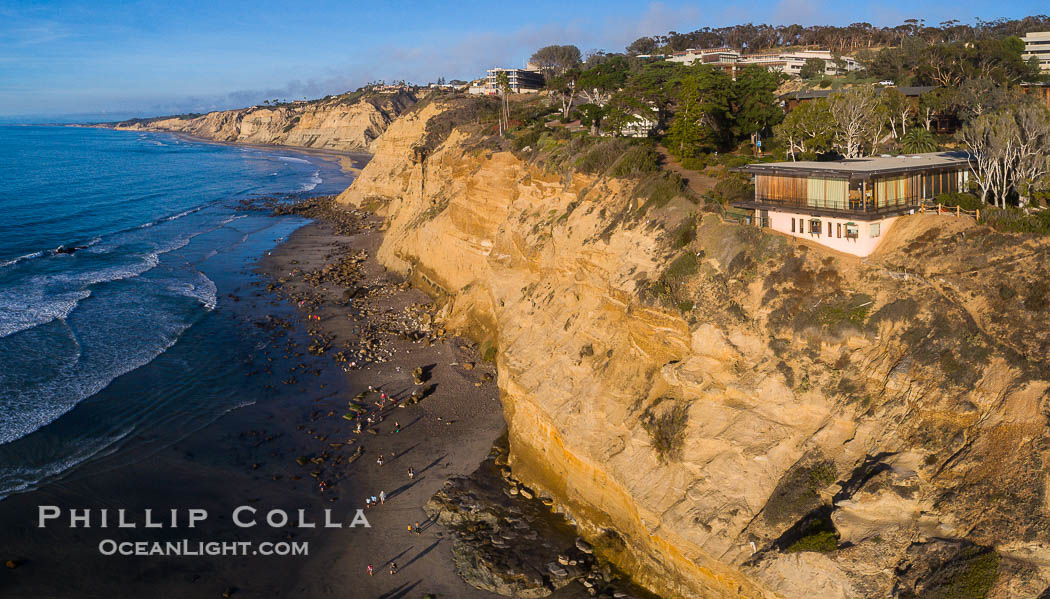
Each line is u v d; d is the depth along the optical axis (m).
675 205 47.75
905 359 34.19
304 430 52.75
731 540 33.31
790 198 43.19
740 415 36.75
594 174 58.44
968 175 45.41
